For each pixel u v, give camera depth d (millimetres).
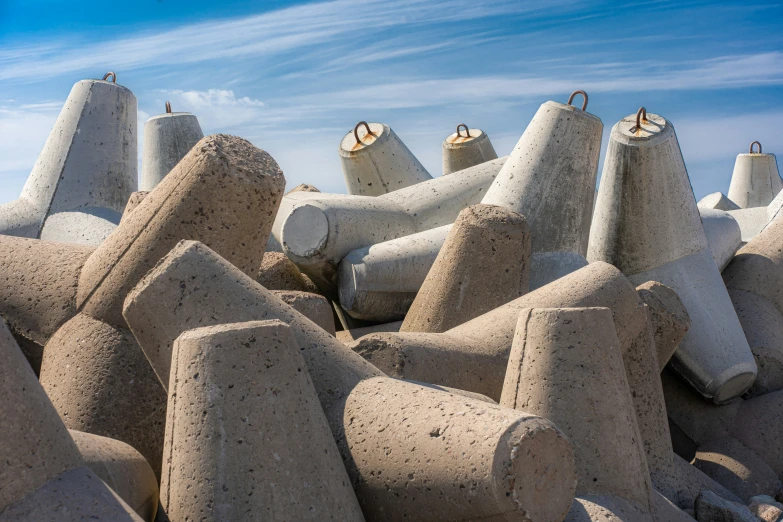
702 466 5469
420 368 3986
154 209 4082
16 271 4410
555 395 3330
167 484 2770
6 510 2328
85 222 6621
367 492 2947
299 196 7484
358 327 6547
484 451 2686
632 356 4613
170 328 3225
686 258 6336
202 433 2678
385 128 8953
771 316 6691
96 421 3787
